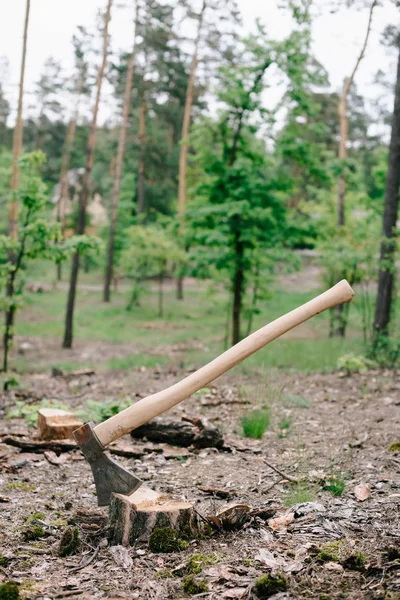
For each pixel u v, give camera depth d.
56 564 3.24
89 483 4.91
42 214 11.77
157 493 3.76
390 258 13.68
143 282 38.41
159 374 12.95
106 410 7.34
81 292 36.88
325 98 30.23
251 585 2.88
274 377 10.68
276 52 15.01
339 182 20.58
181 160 30.70
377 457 5.48
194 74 30.14
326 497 4.37
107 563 3.24
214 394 9.12
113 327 25.98
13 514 4.09
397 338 13.75
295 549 3.30
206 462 5.52
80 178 48.88
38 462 5.57
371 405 8.09
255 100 15.48
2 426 7.24
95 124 21.52
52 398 9.68
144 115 40.41
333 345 15.09
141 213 41.25
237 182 16.11
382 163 21.39
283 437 6.44
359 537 3.47
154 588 2.93
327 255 15.71
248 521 3.73
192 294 35.47
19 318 28.03
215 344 20.42
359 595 2.74
